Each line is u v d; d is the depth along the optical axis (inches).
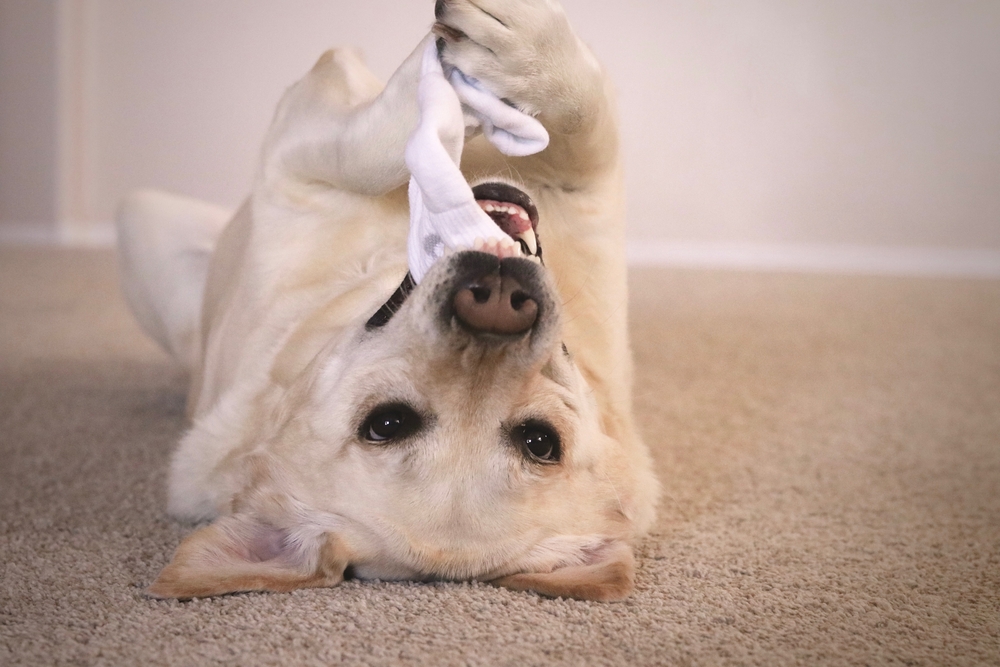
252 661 49.5
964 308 180.7
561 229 72.4
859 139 249.1
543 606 56.9
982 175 246.5
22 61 257.0
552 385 59.2
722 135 251.9
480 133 69.8
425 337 53.5
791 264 253.6
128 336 136.3
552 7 59.6
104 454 84.4
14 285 175.6
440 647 51.6
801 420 103.3
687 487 81.1
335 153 66.9
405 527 57.4
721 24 248.1
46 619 53.7
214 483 66.6
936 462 90.2
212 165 263.6
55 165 261.1
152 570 60.7
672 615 57.1
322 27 255.8
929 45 244.1
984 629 57.1
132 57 260.2
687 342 143.1
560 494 60.2
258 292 72.2
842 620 57.6
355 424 56.8
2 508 70.7
